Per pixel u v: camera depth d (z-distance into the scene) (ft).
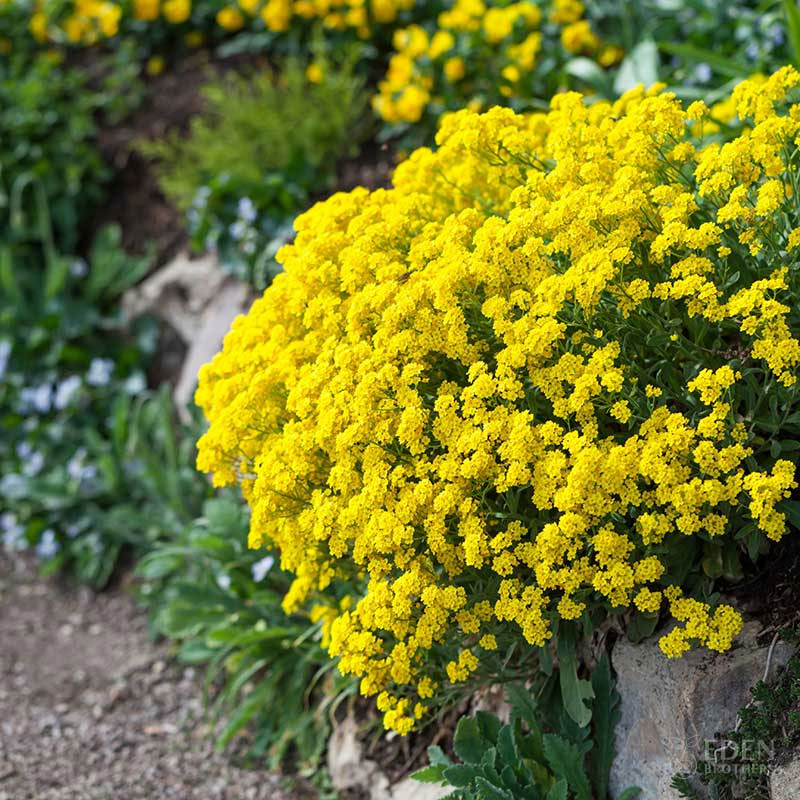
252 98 18.07
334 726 12.10
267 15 18.63
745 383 8.50
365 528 8.52
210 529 12.97
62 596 16.90
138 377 18.47
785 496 7.76
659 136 9.12
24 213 20.52
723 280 8.39
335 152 17.28
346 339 9.45
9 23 22.72
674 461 7.88
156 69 21.07
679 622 9.00
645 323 8.70
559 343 8.79
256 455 9.95
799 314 8.41
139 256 19.34
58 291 19.31
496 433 8.23
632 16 16.87
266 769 12.60
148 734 13.58
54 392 19.07
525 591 8.25
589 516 8.24
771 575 9.03
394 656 8.67
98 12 21.42
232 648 13.74
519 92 16.07
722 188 8.47
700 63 15.39
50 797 12.47
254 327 10.31
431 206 10.58
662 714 8.84
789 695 8.36
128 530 16.53
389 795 10.94
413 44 16.44
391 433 8.85
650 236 8.80
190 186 17.89
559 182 9.10
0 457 18.78
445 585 8.93
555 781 9.12
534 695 9.71
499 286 8.80
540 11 17.01
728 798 8.39
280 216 16.94
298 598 10.17
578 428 8.74
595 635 9.57
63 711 14.20
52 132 20.79
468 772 9.16
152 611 15.66
